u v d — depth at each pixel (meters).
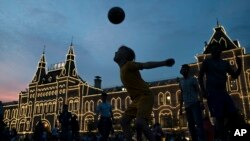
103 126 10.28
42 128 20.38
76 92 67.75
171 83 56.19
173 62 4.34
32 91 76.62
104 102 10.53
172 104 52.62
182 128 48.97
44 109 72.06
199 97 8.40
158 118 53.34
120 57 5.05
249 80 44.28
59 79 72.06
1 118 15.22
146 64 4.60
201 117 8.24
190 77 8.62
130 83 4.74
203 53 49.47
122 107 59.44
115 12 5.65
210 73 5.62
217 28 50.81
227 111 5.22
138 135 5.23
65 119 13.67
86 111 64.25
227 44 48.78
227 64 5.68
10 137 22.58
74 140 16.11
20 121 75.81
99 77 72.81
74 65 75.69
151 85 57.81
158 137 14.88
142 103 4.58
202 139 8.07
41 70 79.50
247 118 42.38
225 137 5.14
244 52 46.09
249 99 43.25
